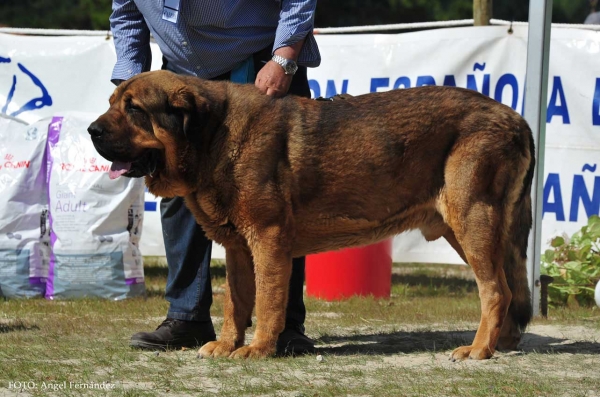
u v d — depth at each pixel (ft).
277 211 28.66
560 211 52.60
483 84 53.78
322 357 29.53
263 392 24.32
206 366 28.17
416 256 54.65
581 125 52.31
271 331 29.30
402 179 29.63
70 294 46.57
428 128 29.40
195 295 31.94
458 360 29.17
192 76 29.99
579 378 26.40
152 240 57.26
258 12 31.96
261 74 29.96
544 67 39.81
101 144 28.25
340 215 29.66
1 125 49.39
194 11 30.99
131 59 33.40
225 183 28.58
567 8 155.12
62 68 58.44
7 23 147.54
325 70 56.24
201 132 28.68
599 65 51.90
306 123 29.19
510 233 30.32
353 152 29.22
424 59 54.60
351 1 145.38
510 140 29.35
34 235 47.91
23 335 34.06
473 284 56.44
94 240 46.42
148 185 29.81
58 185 47.06
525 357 29.86
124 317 40.04
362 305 44.60
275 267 28.89
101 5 146.41
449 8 141.90
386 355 30.42
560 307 45.21
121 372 27.07
